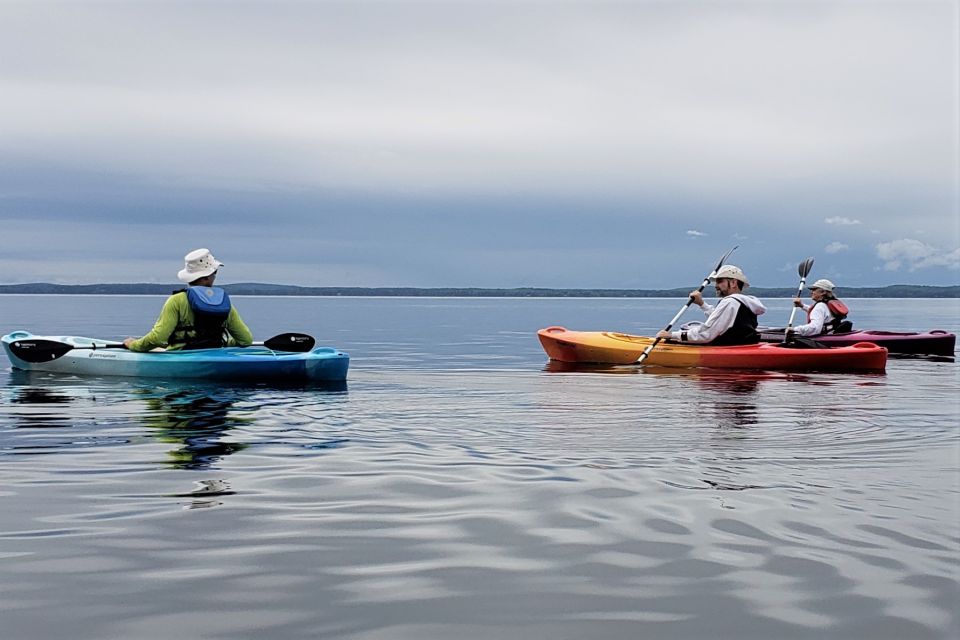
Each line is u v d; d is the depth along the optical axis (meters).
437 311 42.28
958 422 6.04
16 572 2.80
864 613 2.49
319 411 6.58
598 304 69.81
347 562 2.92
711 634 2.36
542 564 2.91
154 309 37.66
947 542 3.13
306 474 4.26
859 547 3.07
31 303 52.03
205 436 5.39
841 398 7.53
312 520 3.42
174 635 2.33
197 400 7.18
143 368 8.76
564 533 3.26
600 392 8.00
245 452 4.84
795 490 3.92
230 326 9.16
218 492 3.88
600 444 5.13
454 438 5.34
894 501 3.71
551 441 5.24
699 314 37.25
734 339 10.82
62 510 3.55
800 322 29.02
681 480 4.12
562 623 2.43
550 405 7.00
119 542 3.12
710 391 8.10
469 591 2.66
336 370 8.91
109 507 3.60
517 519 3.45
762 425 5.90
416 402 7.20
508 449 4.96
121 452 4.82
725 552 3.03
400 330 21.59
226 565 2.88
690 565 2.89
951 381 9.16
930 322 28.31
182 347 8.78
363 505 3.66
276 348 9.34
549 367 10.92
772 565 2.89
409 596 2.62
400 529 3.31
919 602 2.57
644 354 11.09
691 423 5.99
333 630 2.38
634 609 2.53
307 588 2.68
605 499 3.76
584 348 11.64
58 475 4.22
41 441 5.18
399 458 4.67
